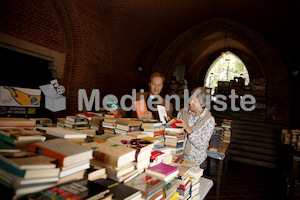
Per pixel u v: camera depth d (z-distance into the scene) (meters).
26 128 1.22
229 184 4.38
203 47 13.70
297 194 3.35
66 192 0.75
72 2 5.09
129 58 7.91
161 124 1.87
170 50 9.59
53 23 5.00
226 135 4.67
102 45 6.53
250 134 7.22
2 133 1.02
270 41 8.00
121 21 6.62
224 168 5.54
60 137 1.15
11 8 4.00
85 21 5.63
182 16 8.05
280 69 7.82
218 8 8.03
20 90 2.65
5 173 0.74
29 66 4.51
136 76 8.77
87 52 5.91
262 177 5.04
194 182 1.44
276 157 6.13
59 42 5.22
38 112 2.93
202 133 2.10
